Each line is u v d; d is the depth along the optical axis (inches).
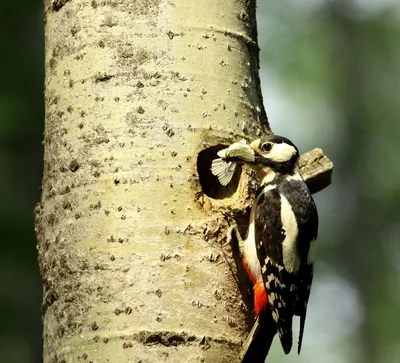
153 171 399.5
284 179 474.6
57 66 425.7
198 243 397.1
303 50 1333.7
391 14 1396.4
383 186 1321.4
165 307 383.9
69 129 412.5
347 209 1304.1
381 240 1283.2
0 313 915.4
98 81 410.9
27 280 933.2
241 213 441.1
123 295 383.6
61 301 395.5
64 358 387.9
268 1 1334.9
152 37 415.2
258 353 415.2
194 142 407.5
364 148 1338.6
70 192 404.5
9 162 974.4
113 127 404.5
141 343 377.7
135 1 419.2
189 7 422.3
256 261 427.2
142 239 390.9
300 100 1321.4
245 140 425.7
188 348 382.0
